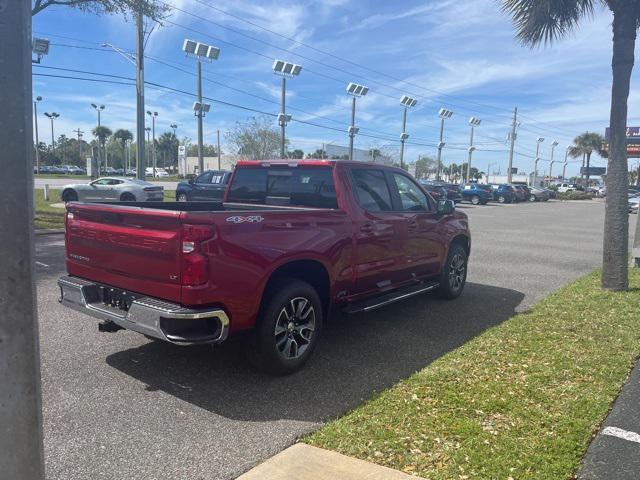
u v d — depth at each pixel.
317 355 5.16
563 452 3.26
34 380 1.79
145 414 3.84
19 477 1.80
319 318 4.86
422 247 6.57
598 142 79.81
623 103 7.62
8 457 1.77
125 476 3.04
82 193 22.92
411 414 3.76
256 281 4.21
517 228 19.95
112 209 4.34
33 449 1.81
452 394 4.08
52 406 3.93
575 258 12.12
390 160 67.06
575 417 3.71
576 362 4.80
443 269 7.21
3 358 1.72
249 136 48.84
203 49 31.28
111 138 131.62
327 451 3.29
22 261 1.73
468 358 4.90
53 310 6.48
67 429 3.59
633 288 8.09
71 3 14.81
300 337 4.71
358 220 5.39
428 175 94.12
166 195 31.41
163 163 123.06
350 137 45.53
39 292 7.38
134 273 4.22
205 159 89.44
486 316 6.66
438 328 6.12
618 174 7.75
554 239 16.22
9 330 1.72
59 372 4.58
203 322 4.00
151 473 3.08
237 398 4.13
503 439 3.40
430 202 6.96
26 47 1.69
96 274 4.61
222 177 21.97
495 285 8.73
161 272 4.00
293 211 4.70
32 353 1.78
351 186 5.52
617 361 4.82
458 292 7.65
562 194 63.28
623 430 3.57
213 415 3.84
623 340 5.45
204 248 3.85
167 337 3.83
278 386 4.38
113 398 4.09
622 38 7.49
